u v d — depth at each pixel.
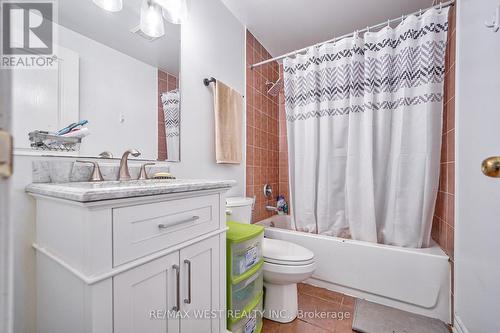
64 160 0.88
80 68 0.93
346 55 1.70
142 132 1.16
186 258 0.79
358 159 1.64
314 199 1.83
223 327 0.97
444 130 1.48
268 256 1.31
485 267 0.88
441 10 1.40
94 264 0.54
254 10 1.82
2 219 0.21
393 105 1.56
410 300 1.36
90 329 0.54
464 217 1.10
